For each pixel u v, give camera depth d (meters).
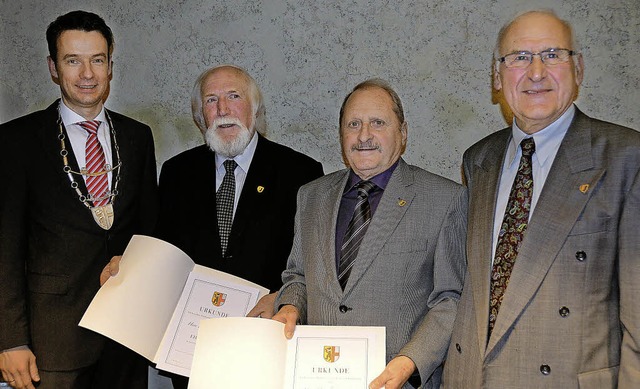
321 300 2.25
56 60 2.57
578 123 2.05
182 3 3.19
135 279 2.40
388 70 3.04
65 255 2.51
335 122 3.08
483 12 2.96
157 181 3.08
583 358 1.86
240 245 2.61
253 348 2.02
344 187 2.40
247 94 2.73
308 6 3.09
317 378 2.00
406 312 2.19
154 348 2.35
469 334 2.07
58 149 2.57
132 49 3.23
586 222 1.90
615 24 2.88
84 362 2.53
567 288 1.90
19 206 2.49
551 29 2.05
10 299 2.44
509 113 2.94
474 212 2.17
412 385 2.16
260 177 2.69
